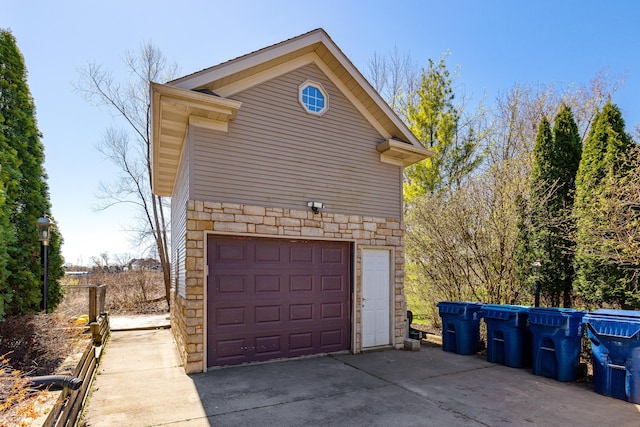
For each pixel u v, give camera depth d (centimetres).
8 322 471
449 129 1357
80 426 380
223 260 598
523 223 834
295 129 677
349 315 712
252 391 484
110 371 577
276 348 633
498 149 1569
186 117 593
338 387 503
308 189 681
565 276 788
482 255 836
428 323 1038
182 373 562
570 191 793
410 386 511
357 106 755
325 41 684
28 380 311
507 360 614
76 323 631
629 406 439
